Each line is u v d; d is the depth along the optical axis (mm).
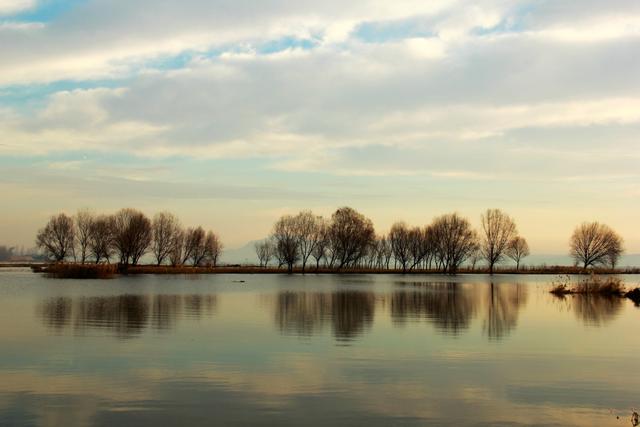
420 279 91000
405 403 13625
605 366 17828
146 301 39188
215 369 16906
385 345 21328
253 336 23188
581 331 25625
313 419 12391
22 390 14438
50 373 16219
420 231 127125
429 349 20547
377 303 39781
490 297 47031
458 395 14367
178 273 104438
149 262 120812
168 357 18562
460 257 120188
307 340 22312
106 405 13227
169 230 121250
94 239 111000
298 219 122812
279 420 12297
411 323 28031
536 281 82938
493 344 21797
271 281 77562
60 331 24156
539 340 22859
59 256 110750
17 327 25312
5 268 132250
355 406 13352
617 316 32094
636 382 15797
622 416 12820
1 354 18922
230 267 128375
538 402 13852
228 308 34781
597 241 120938
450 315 31953
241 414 12664
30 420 12164
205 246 127188
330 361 18203
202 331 24500
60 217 111688
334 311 33688
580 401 13961
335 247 123375
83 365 17297
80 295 44656
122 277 83375
